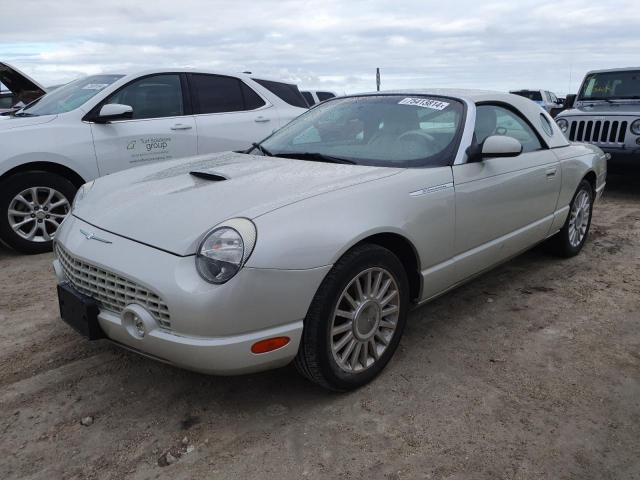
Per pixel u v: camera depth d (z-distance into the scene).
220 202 2.61
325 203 2.58
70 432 2.51
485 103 3.82
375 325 2.83
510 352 3.25
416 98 3.79
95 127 5.27
